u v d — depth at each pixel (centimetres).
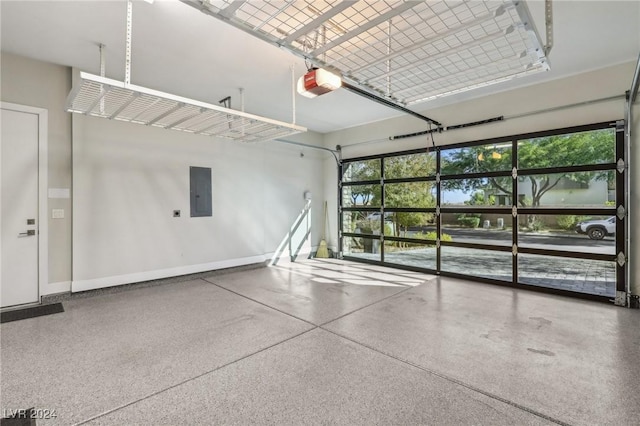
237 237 564
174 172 482
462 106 490
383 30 217
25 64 349
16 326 304
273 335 286
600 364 233
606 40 313
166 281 473
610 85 368
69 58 349
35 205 360
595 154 384
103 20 273
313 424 172
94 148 403
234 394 198
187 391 201
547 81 412
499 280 459
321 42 229
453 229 509
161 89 430
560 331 292
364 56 240
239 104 496
